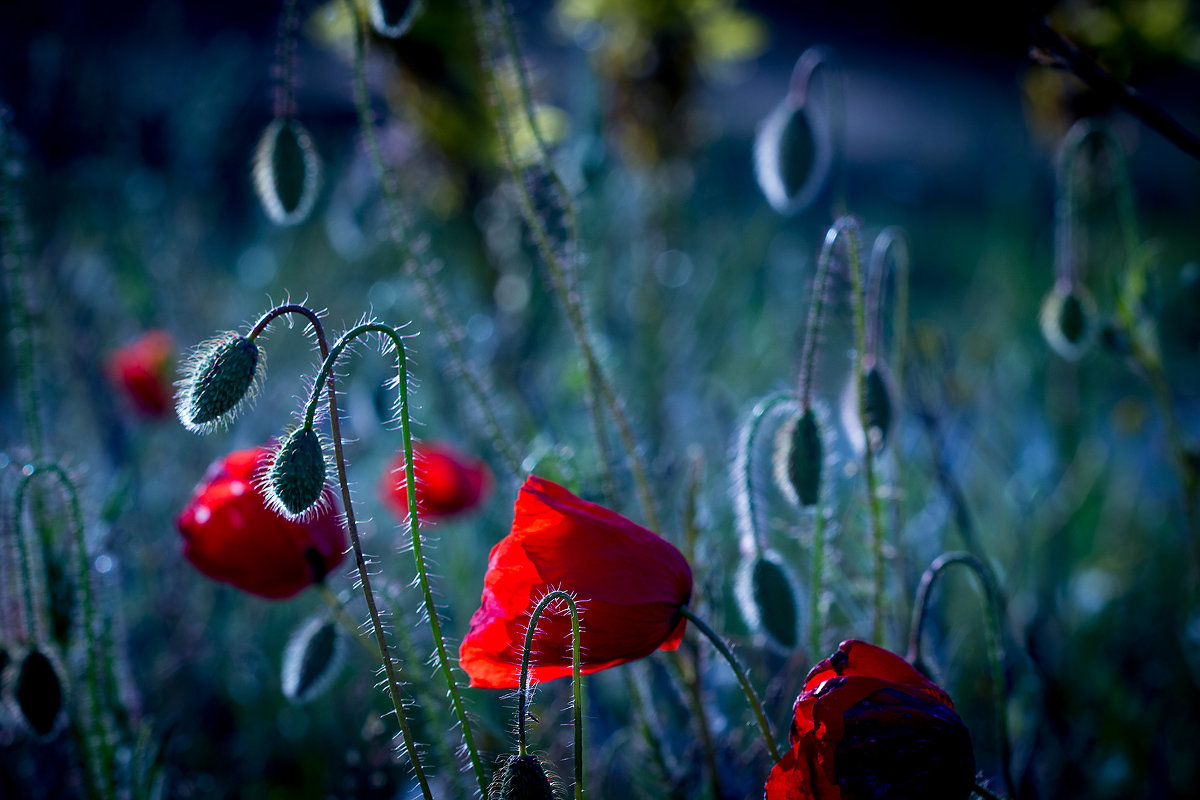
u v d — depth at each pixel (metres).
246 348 0.59
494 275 0.93
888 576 0.71
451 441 0.83
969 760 0.58
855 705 0.58
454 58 0.86
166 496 0.87
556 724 0.72
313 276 1.07
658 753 0.66
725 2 1.00
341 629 0.66
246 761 0.77
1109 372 0.99
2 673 0.64
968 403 0.88
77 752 0.65
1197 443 0.74
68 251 0.96
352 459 0.85
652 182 1.04
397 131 0.92
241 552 0.64
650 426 0.85
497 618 0.59
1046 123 0.92
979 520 0.84
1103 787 0.76
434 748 0.72
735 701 0.70
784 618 0.63
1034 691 0.72
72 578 0.65
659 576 0.59
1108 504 1.00
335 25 0.82
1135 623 0.87
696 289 1.05
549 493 0.60
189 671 0.80
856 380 0.66
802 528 0.74
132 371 0.83
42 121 1.06
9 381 0.98
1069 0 0.84
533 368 0.84
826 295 0.63
